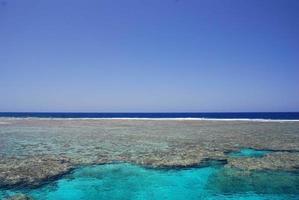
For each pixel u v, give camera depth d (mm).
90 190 15844
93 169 19406
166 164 20500
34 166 19391
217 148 25703
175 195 15250
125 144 28156
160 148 25844
